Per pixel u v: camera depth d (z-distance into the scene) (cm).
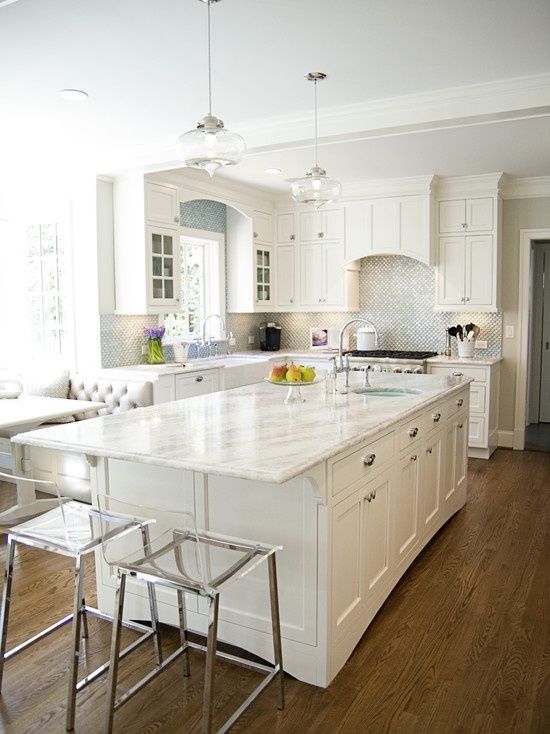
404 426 300
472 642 257
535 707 215
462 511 420
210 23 263
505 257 591
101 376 509
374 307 661
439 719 210
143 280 502
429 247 576
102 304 512
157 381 482
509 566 331
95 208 502
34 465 449
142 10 250
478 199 565
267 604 237
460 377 423
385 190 591
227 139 263
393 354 611
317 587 223
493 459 563
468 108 344
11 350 582
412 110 359
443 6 251
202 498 245
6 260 575
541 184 568
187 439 236
